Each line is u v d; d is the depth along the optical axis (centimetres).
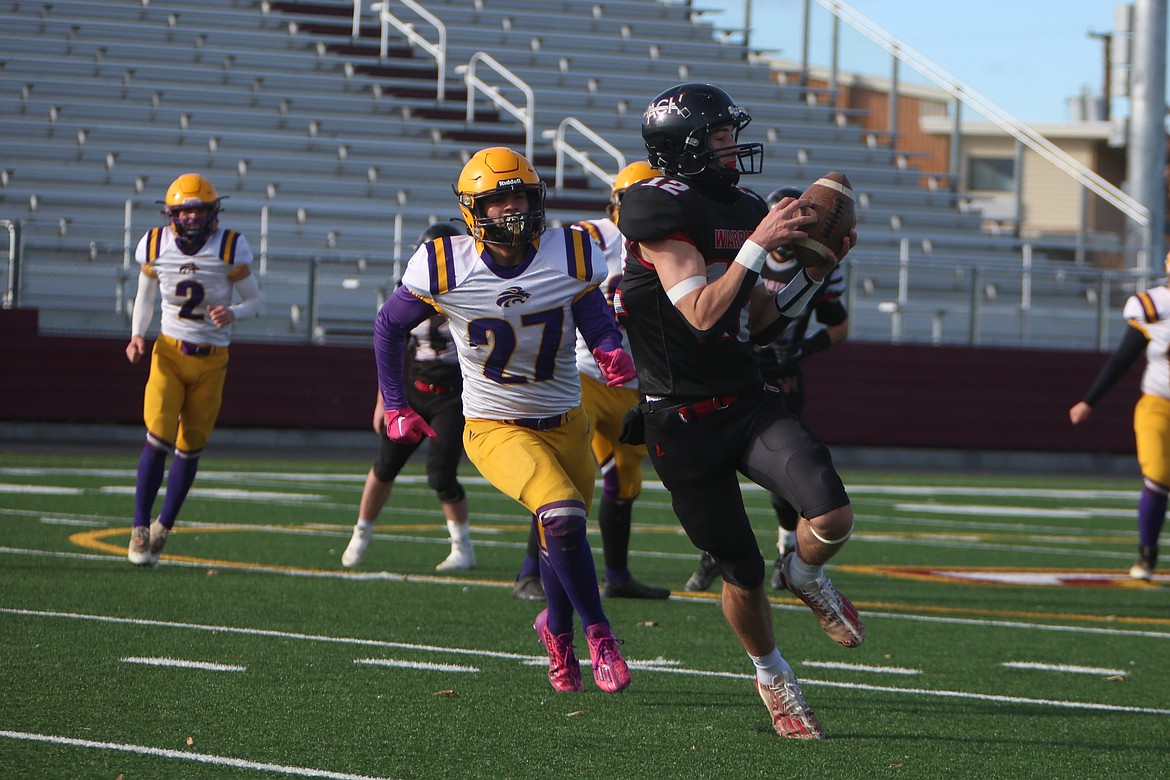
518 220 969
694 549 2009
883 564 1941
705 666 1130
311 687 991
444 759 803
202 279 1570
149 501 1574
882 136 5372
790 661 1173
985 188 5616
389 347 1005
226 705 924
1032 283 4606
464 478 3175
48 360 3597
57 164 4262
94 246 3591
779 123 5269
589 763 803
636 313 869
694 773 786
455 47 5238
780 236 800
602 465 1484
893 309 4306
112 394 3644
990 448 4216
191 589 1437
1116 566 1992
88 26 4866
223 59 4919
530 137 4459
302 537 1961
